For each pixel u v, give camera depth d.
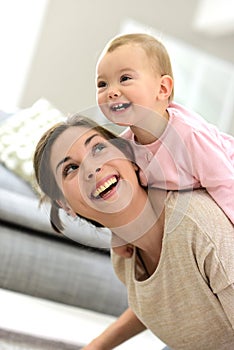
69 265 2.84
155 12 5.52
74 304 2.85
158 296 1.52
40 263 2.79
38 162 1.44
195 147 1.46
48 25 5.23
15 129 3.52
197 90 5.71
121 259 1.67
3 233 2.74
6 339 2.14
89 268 2.87
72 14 5.30
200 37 5.66
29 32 5.21
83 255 2.87
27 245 2.78
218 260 1.41
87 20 5.33
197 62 5.69
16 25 5.18
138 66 1.50
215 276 1.42
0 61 5.13
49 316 2.54
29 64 5.19
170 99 1.56
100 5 5.36
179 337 1.57
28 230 2.80
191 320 1.51
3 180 3.12
